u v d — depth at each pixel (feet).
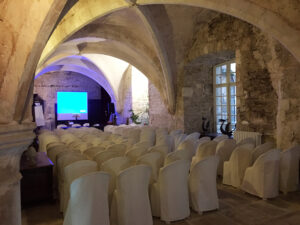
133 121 48.08
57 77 60.13
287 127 17.87
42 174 13.78
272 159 13.73
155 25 25.30
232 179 16.05
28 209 13.20
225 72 30.81
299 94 17.12
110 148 16.05
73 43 33.68
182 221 11.37
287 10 15.12
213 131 32.94
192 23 27.53
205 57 29.04
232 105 29.63
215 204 12.45
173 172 11.09
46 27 6.43
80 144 18.29
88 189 9.12
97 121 65.00
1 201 5.66
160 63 32.07
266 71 20.83
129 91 51.98
